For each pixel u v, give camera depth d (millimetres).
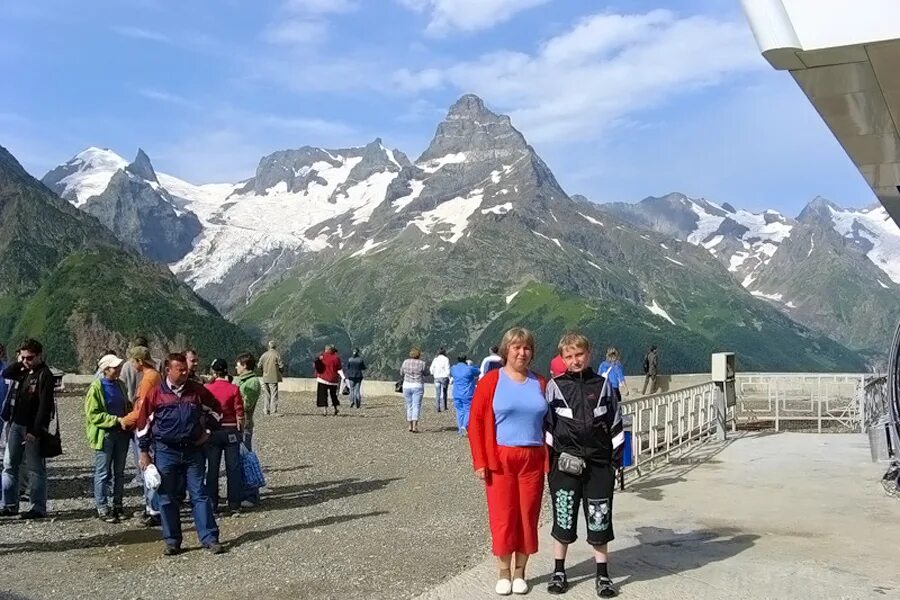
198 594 6586
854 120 8945
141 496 11203
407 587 6656
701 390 15547
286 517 9648
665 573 6836
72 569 7422
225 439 9938
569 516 6297
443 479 12289
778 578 6676
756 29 7223
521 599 6199
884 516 8969
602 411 6262
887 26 6844
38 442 9688
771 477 11469
